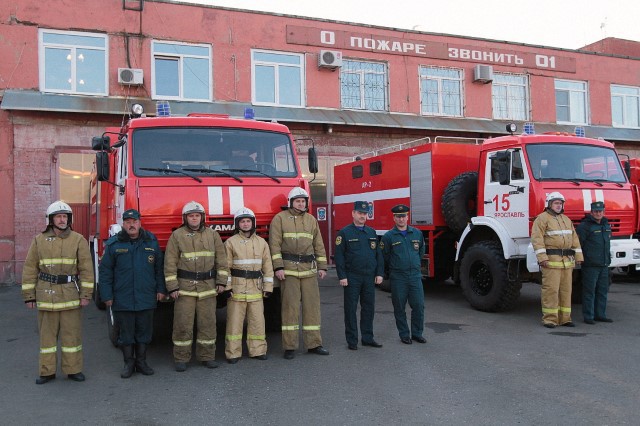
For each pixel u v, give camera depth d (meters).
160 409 4.71
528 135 8.73
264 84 15.39
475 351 6.43
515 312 8.84
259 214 6.48
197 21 14.69
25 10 13.26
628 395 4.81
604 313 8.03
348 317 6.65
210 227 6.24
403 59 16.75
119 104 13.67
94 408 4.77
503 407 4.58
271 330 7.65
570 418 4.30
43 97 13.16
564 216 7.77
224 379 5.56
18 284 12.93
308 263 6.40
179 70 14.59
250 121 6.97
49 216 5.52
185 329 5.85
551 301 7.66
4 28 13.09
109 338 7.45
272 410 4.64
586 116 19.11
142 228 5.83
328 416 4.46
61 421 4.46
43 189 13.18
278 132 7.07
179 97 14.55
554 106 18.59
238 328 6.20
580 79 19.03
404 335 6.91
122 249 5.65
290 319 6.29
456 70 17.50
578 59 19.02
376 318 8.64
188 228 5.95
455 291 11.21
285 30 15.49
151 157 6.34
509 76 18.17
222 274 6.04
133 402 4.91
